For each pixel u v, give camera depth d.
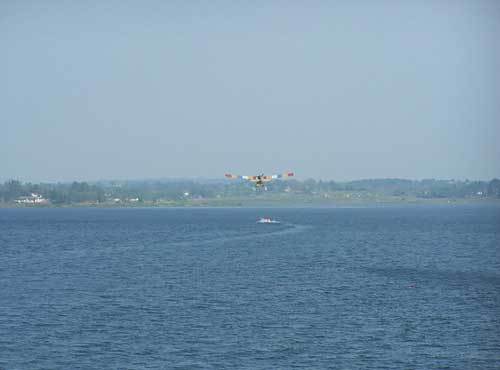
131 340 154.75
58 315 180.62
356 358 143.12
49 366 136.62
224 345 151.12
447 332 163.62
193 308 190.75
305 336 159.25
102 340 154.75
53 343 152.25
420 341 155.88
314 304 197.25
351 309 189.75
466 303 199.25
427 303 199.12
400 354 146.12
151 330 163.75
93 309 189.00
